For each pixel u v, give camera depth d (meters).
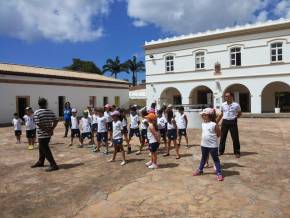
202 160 7.44
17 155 11.02
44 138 8.40
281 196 5.96
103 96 37.59
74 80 32.97
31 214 5.62
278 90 29.36
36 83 28.34
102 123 10.79
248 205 5.56
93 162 9.40
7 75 25.56
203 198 5.96
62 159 10.02
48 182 7.45
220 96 29.30
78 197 6.35
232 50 28.72
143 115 10.38
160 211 5.44
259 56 27.30
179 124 11.16
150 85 33.59
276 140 12.68
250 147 11.06
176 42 31.48
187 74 31.11
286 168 7.91
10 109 25.89
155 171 7.99
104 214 5.43
